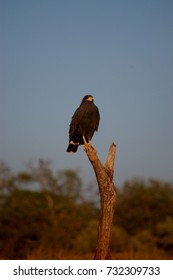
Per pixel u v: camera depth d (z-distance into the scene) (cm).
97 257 949
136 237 3294
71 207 3597
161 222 3522
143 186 3866
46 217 3394
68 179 4231
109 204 951
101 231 948
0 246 3300
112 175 966
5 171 4097
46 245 3162
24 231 3278
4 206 3584
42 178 4225
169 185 3831
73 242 3152
